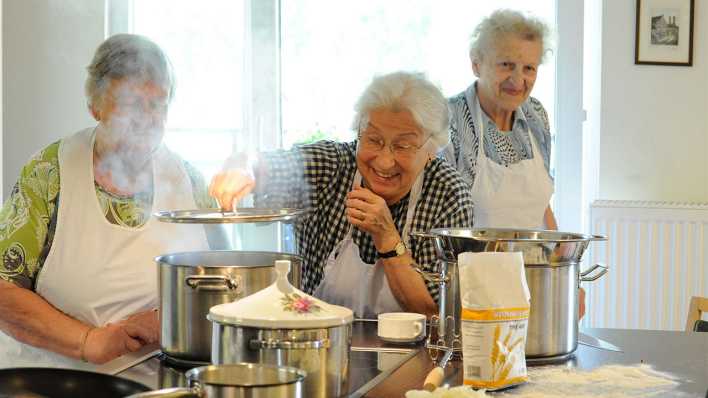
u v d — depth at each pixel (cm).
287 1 318
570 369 160
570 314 168
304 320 126
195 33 317
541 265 163
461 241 163
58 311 200
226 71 319
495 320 143
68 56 312
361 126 217
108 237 205
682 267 375
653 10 384
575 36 329
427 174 225
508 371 144
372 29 320
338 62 320
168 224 211
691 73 386
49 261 203
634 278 375
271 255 169
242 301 135
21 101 312
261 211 174
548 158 272
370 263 224
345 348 132
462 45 320
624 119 388
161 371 149
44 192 204
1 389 123
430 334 178
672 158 389
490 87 255
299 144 238
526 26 250
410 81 213
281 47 319
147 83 200
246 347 127
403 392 139
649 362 168
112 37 201
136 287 207
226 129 319
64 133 313
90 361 192
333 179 229
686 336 199
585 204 389
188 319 150
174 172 214
